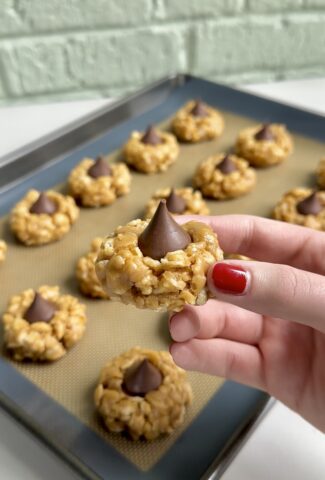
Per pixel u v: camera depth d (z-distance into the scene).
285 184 0.56
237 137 0.60
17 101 0.72
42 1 0.64
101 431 0.37
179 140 0.62
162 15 0.69
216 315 0.38
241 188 0.54
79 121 0.59
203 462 0.35
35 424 0.36
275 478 0.35
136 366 0.38
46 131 0.64
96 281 0.45
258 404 0.37
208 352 0.37
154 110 0.65
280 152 0.58
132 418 0.36
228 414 0.38
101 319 0.44
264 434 0.37
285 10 0.71
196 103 0.62
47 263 0.49
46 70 0.70
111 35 0.68
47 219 0.50
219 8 0.69
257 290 0.28
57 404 0.38
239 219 0.37
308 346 0.37
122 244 0.29
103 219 0.53
